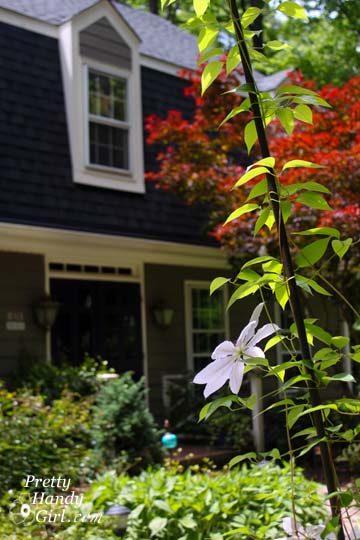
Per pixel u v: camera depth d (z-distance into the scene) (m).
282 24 18.03
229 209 10.37
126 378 8.48
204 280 12.54
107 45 11.12
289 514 4.66
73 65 10.63
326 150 9.28
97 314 10.95
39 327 9.87
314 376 1.56
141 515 4.67
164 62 12.41
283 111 1.70
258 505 4.89
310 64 15.94
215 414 10.36
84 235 10.05
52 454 6.36
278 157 9.18
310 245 1.64
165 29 14.45
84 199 10.52
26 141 9.99
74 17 10.66
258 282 1.64
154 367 11.54
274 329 1.62
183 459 8.94
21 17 10.34
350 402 1.52
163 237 11.28
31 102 10.20
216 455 9.52
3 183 9.56
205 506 4.71
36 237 9.67
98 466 7.09
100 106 10.99
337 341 1.63
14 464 5.90
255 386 10.12
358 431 1.59
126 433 7.72
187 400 10.96
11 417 6.72
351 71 15.84
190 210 12.11
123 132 11.34
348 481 7.93
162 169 10.84
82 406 7.79
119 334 11.20
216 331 12.70
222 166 10.77
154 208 11.53
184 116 12.55
